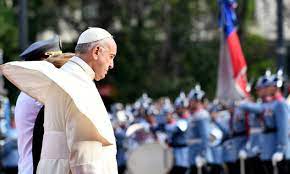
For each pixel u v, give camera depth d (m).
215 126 52.06
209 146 51.69
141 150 45.59
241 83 43.69
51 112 16.78
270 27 87.69
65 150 16.69
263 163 45.22
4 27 93.94
